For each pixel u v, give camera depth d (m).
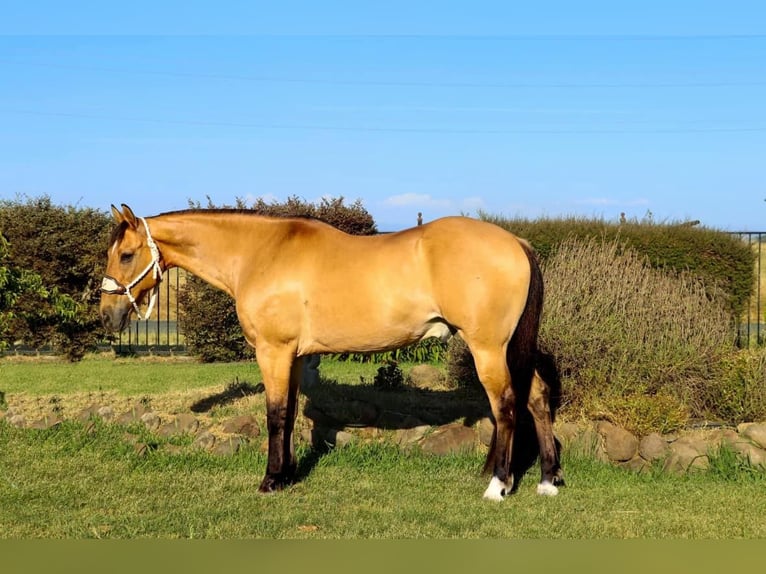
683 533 4.99
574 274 7.96
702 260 11.61
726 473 6.18
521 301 5.50
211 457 6.67
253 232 6.16
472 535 4.95
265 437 7.06
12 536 4.91
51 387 10.45
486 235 5.50
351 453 6.75
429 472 6.42
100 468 6.44
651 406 6.68
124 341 16.56
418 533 4.98
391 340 5.73
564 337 7.24
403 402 7.99
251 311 5.93
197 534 4.95
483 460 6.65
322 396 7.89
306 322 5.85
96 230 13.66
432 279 5.51
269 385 5.93
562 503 5.59
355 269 5.70
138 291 6.37
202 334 13.21
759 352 7.59
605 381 7.20
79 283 13.74
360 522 5.18
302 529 5.05
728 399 7.15
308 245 5.90
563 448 6.61
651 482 6.10
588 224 11.97
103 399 8.70
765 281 16.66
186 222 6.30
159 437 7.19
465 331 5.47
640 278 7.98
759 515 5.32
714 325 7.74
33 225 13.33
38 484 6.01
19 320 13.27
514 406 5.57
